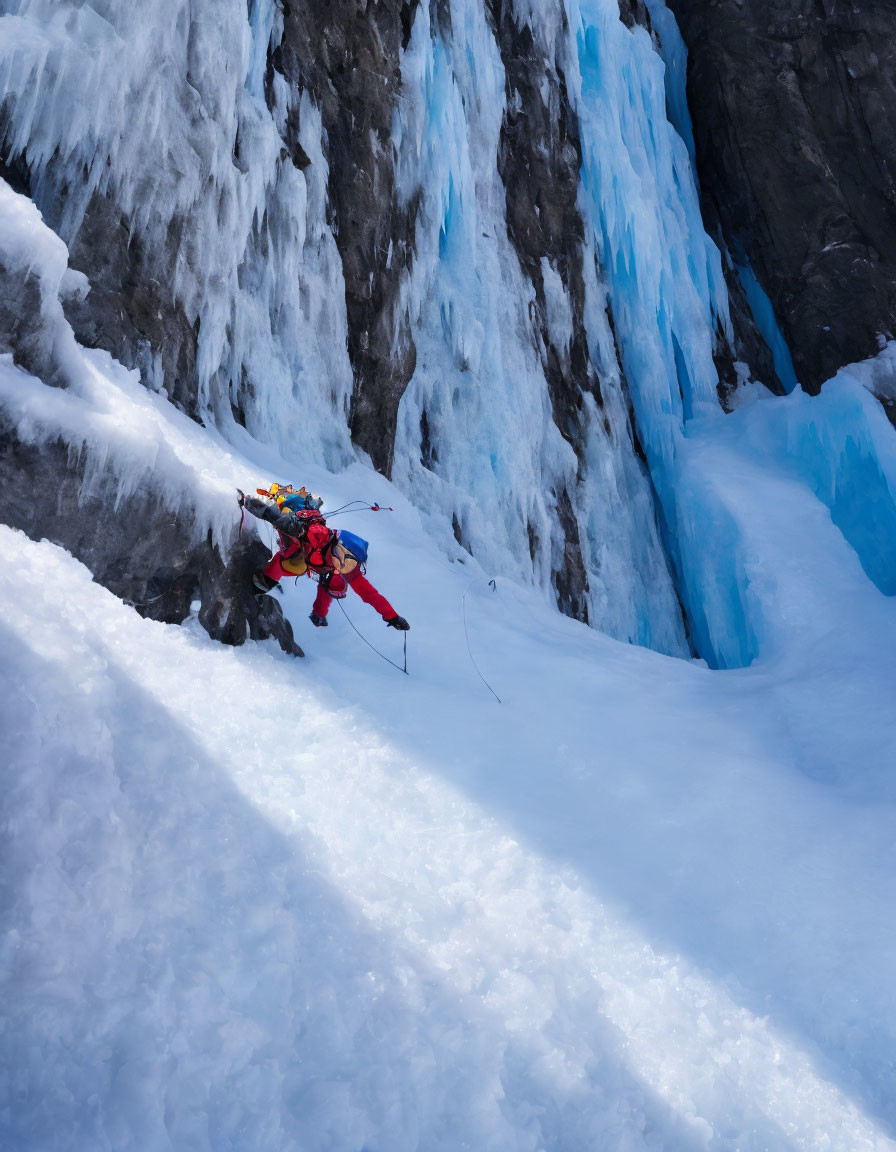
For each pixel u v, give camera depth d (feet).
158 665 13.83
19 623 11.27
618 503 44.14
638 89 50.42
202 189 23.99
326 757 14.14
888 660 29.58
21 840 8.70
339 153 31.99
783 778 18.54
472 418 37.58
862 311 49.90
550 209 44.27
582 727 19.57
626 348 48.24
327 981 9.59
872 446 41.81
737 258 55.11
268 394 27.84
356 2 32.50
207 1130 7.59
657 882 14.06
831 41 50.39
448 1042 9.51
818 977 12.53
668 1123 9.87
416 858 12.71
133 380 19.84
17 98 19.13
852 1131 10.43
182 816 10.63
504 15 43.16
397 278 34.06
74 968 8.07
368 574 24.98
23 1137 6.72
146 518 14.96
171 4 22.68
